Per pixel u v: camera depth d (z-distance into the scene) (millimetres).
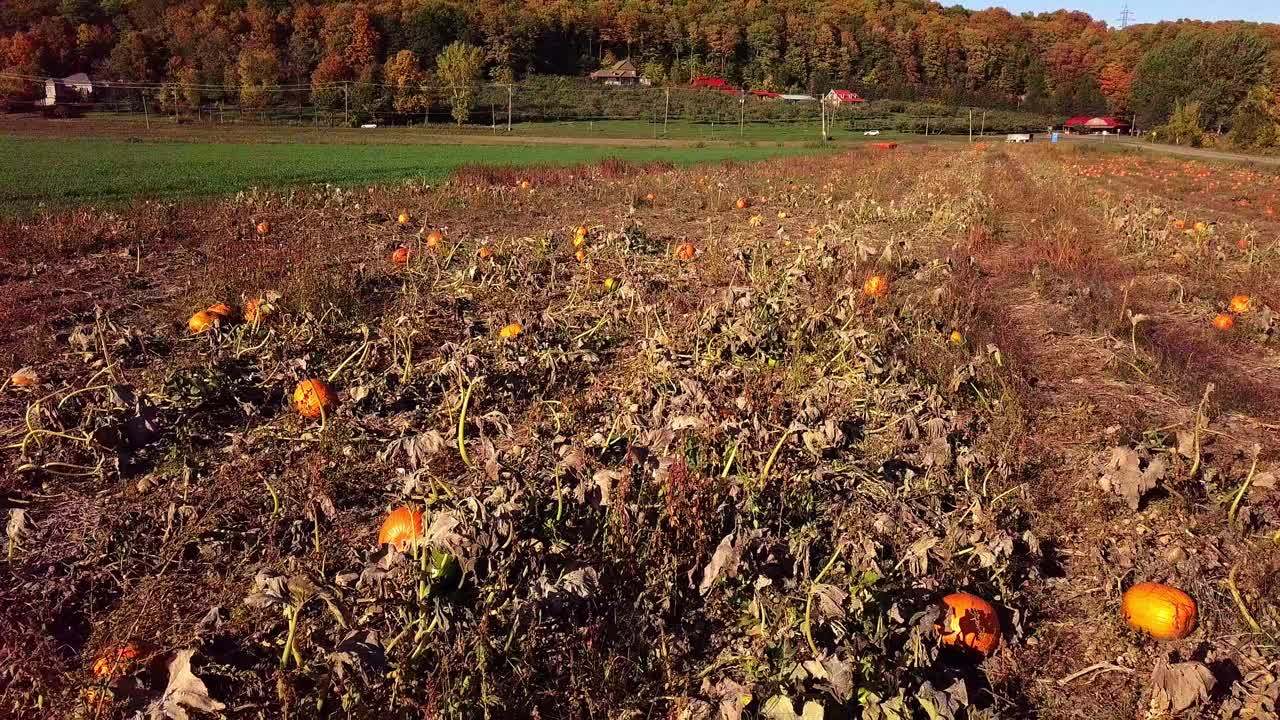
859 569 3768
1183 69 91812
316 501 4578
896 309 8711
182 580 4074
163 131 68188
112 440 5324
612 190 21406
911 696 3174
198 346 7441
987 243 13492
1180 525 4660
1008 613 3873
